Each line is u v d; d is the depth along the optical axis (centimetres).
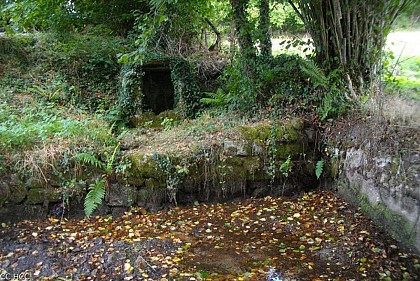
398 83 528
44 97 688
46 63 765
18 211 470
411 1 519
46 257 391
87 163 495
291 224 464
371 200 450
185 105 692
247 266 379
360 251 395
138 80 688
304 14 571
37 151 488
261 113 587
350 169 496
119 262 382
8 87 694
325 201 516
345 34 551
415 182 373
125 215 494
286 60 613
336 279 353
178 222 476
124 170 497
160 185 505
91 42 827
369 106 487
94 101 718
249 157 527
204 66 830
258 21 656
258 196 540
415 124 416
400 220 397
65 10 822
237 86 630
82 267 374
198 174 515
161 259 389
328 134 545
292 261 387
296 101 583
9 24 837
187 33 871
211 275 362
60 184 484
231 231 454
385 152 423
